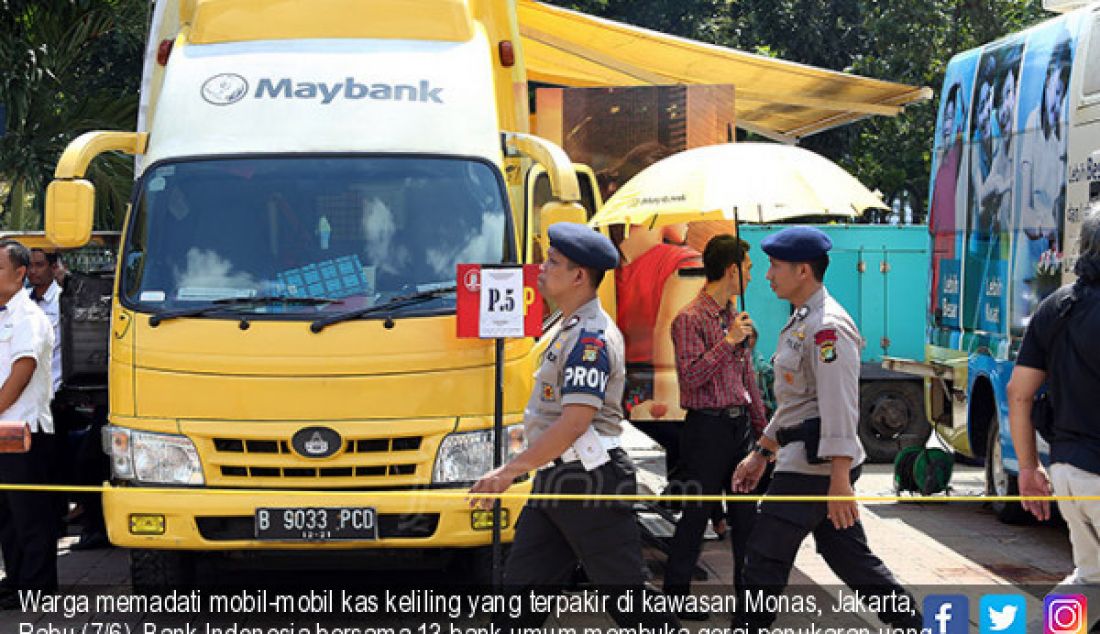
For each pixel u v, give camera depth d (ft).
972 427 44.19
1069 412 22.86
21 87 75.92
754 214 31.32
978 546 39.75
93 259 46.42
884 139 114.21
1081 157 35.60
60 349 38.68
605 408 22.71
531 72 61.67
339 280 31.04
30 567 32.55
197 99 33.42
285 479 29.91
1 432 29.63
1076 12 37.35
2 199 85.46
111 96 78.54
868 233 65.77
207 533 29.94
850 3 113.70
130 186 77.87
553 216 30.94
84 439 39.29
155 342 30.42
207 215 31.91
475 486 22.04
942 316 47.01
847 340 23.85
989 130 42.70
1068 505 23.15
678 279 37.09
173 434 30.04
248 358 29.96
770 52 110.63
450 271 31.37
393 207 31.94
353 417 29.89
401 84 33.58
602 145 39.40
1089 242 22.77
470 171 32.58
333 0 35.12
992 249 42.16
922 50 105.50
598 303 22.90
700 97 39.22
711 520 39.19
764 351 62.54
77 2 78.89
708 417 29.89
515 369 30.86
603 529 22.58
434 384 30.14
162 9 39.06
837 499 23.77
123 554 39.75
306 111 33.06
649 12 118.83
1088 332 22.54
